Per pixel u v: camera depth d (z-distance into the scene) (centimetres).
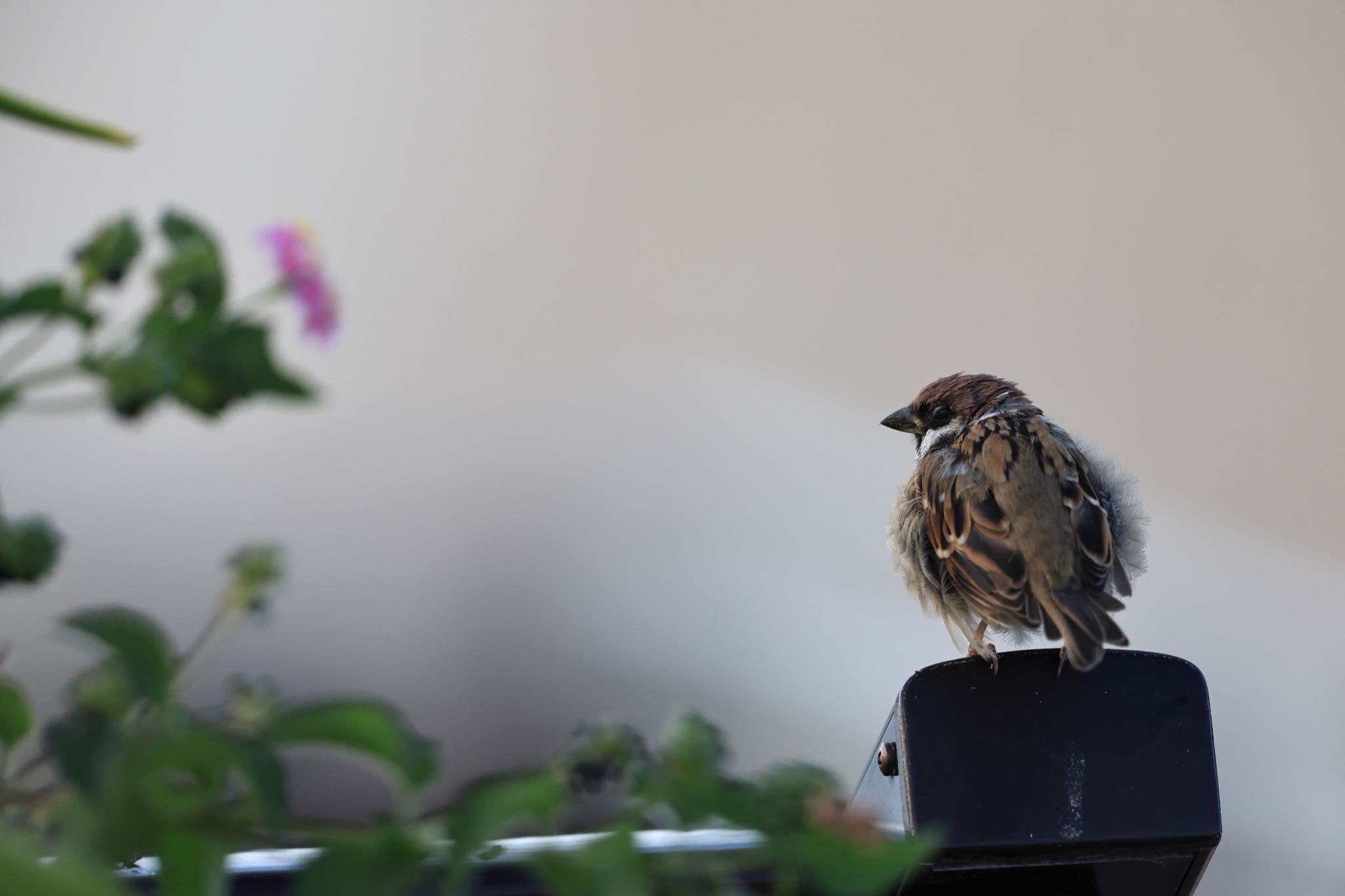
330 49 1064
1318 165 1141
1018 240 1112
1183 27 1181
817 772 162
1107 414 1081
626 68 1113
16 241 984
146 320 144
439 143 1078
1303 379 1097
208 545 938
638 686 985
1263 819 1006
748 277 1087
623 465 1039
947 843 336
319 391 145
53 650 527
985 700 348
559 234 1078
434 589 987
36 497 920
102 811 140
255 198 1032
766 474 1044
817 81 1129
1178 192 1127
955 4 1155
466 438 1023
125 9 1040
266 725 146
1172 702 351
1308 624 1043
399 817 152
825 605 1016
